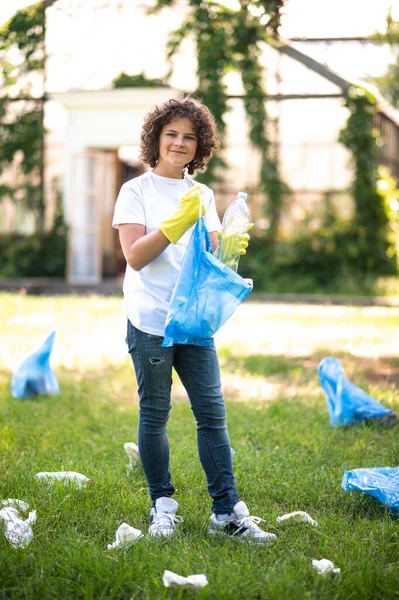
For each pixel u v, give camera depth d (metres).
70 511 3.22
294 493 3.56
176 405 5.44
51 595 2.51
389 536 3.01
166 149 3.06
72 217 17.17
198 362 3.06
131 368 7.05
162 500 3.09
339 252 16.56
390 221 16.77
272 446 4.49
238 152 17.41
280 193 16.97
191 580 2.47
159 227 2.87
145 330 3.02
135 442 4.49
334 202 17.19
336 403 4.88
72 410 5.38
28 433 4.65
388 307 14.37
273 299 15.13
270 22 6.96
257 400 5.68
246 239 3.05
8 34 17.31
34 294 16.05
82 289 16.20
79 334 9.04
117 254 18.62
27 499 3.33
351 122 16.61
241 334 9.20
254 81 16.55
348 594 2.54
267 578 2.58
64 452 4.25
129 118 16.97
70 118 17.22
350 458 4.20
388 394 5.73
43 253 17.58
